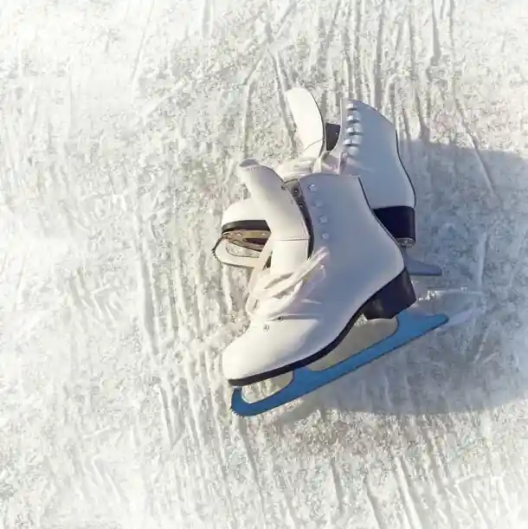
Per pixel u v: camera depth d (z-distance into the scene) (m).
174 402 1.25
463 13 1.35
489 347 1.23
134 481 1.23
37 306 1.30
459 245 1.26
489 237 1.26
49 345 1.28
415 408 1.22
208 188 1.32
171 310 1.28
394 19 1.35
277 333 1.15
